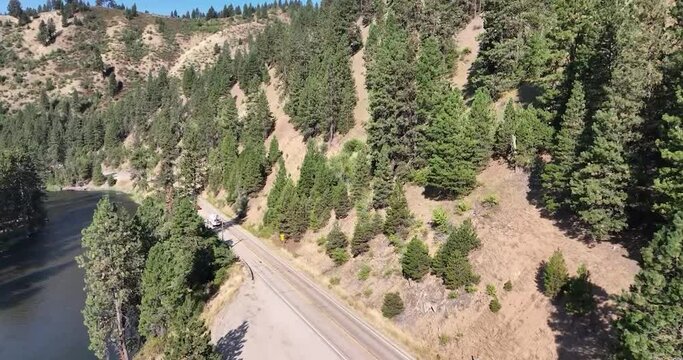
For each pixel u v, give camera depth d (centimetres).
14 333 5775
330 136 8925
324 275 5741
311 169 7638
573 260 3778
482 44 6788
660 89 3566
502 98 6469
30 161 10419
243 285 5641
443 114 5216
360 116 8906
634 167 3534
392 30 9350
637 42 3797
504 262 4194
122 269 4766
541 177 4356
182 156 9262
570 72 4916
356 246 5569
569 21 5547
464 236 4425
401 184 5969
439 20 8762
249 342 4406
